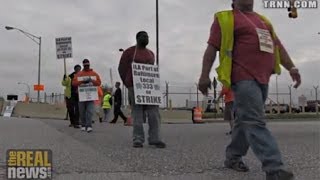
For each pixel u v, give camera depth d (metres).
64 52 18.05
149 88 8.85
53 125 14.91
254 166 6.57
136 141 8.70
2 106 36.03
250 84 5.23
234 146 6.18
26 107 33.25
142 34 9.06
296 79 5.66
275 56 5.57
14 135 10.39
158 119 8.81
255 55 5.33
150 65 9.01
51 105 31.80
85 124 12.64
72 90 13.77
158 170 6.29
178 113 30.47
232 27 5.37
